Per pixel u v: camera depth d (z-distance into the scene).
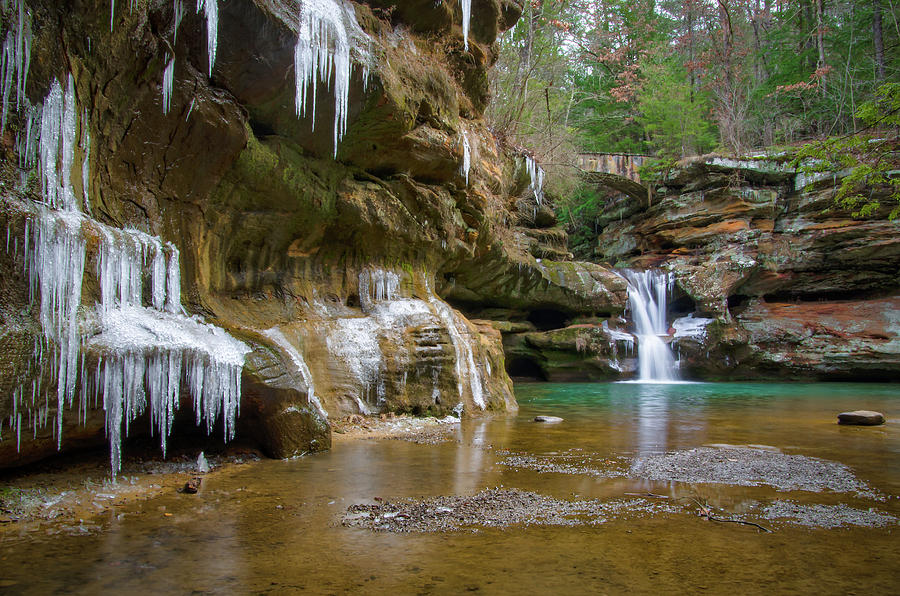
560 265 22.72
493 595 3.02
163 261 6.60
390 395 9.62
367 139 9.59
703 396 16.84
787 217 26.36
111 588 3.09
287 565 3.43
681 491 5.22
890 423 10.52
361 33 8.55
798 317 25.00
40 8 4.72
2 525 4.11
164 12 6.08
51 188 4.96
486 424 9.85
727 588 3.11
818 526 4.21
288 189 8.79
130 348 5.19
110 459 5.20
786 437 8.70
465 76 12.59
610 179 28.62
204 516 4.39
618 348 23.11
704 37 41.34
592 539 3.91
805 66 33.53
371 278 10.80
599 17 35.78
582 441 8.09
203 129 7.05
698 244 27.33
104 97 5.89
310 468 6.07
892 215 14.09
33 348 4.40
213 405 5.90
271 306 9.24
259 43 6.89
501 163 16.06
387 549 3.71
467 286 19.02
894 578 3.26
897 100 11.99
